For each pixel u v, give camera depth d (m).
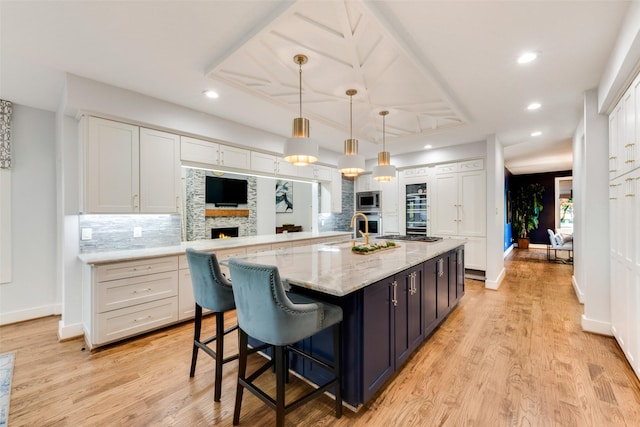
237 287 1.64
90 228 3.02
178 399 1.92
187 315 3.19
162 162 3.22
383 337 1.97
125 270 2.74
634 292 2.13
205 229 6.14
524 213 9.37
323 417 1.75
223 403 1.89
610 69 2.25
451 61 2.35
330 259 2.45
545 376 2.14
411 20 1.85
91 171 2.72
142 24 1.92
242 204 6.79
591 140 2.87
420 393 1.97
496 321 3.21
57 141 3.36
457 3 1.70
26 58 2.32
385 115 3.54
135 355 2.51
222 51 2.24
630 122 2.15
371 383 1.83
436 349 2.58
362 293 1.76
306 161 2.49
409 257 2.51
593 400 1.86
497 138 4.62
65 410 1.81
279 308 1.46
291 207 8.32
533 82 2.72
